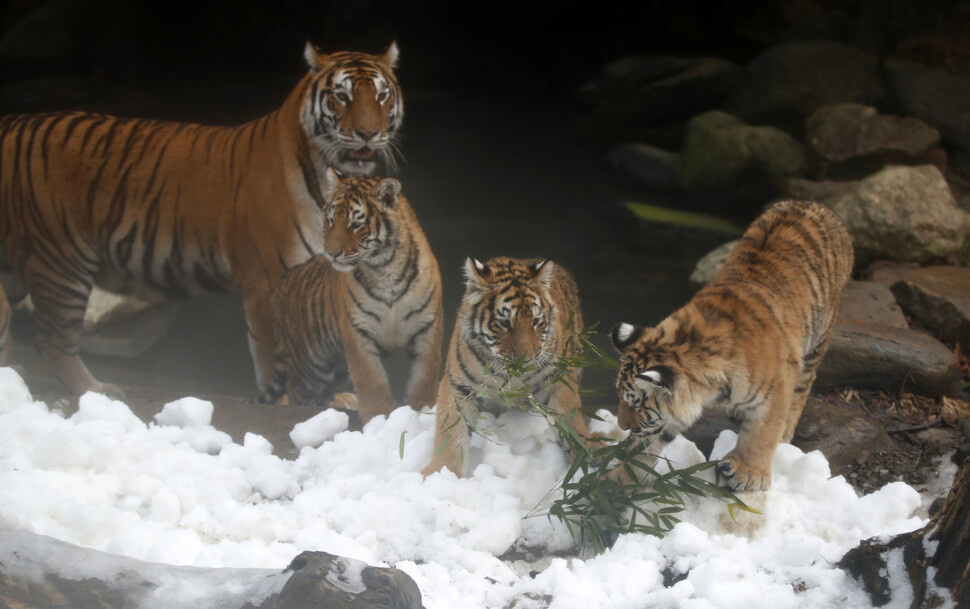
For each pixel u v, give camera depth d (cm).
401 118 770
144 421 614
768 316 488
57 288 781
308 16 2169
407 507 482
